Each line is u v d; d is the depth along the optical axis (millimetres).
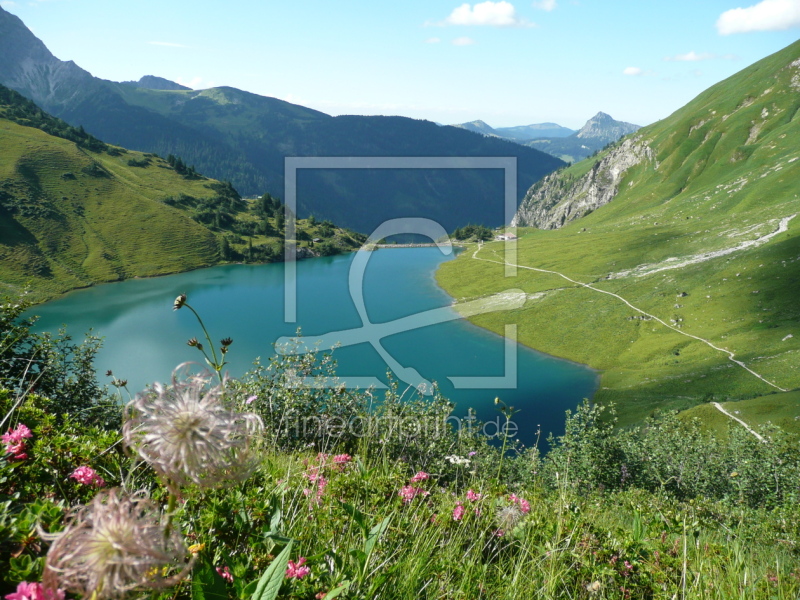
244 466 1278
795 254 136000
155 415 1245
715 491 26094
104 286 163125
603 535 4363
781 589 3717
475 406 84812
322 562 2650
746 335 107250
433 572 3117
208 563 1729
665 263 158625
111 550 1013
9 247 165375
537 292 152125
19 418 3307
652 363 104188
